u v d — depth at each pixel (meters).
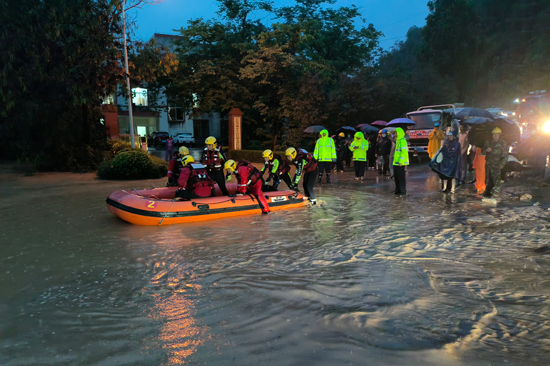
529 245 5.10
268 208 7.66
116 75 17.89
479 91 50.81
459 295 3.54
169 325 3.08
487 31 52.62
